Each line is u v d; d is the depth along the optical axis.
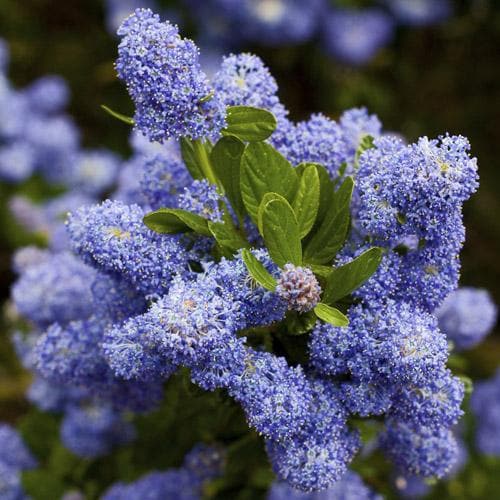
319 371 0.58
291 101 1.32
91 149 1.32
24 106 1.19
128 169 0.70
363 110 0.62
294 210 0.57
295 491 0.66
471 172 0.55
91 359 0.62
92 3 1.34
